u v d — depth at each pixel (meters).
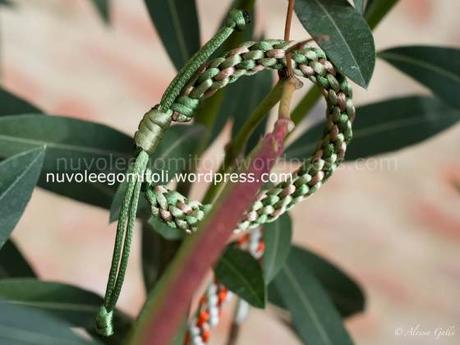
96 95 0.82
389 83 0.82
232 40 0.40
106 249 0.80
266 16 0.80
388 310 0.79
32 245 0.78
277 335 0.78
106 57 0.83
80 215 0.80
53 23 0.82
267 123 0.45
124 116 0.82
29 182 0.37
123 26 0.83
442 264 0.80
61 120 0.39
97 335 0.42
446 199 0.82
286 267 0.45
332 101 0.35
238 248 0.40
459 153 0.83
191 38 0.44
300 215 0.81
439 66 0.42
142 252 0.47
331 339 0.44
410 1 0.84
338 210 0.81
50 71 0.82
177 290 0.28
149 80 0.84
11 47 0.81
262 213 0.35
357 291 0.50
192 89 0.35
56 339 0.32
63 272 0.78
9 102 0.43
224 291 0.43
